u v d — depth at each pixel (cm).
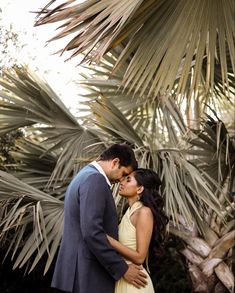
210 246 548
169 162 489
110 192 331
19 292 754
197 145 525
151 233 346
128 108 578
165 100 545
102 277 326
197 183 494
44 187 583
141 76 383
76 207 328
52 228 496
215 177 534
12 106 554
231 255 561
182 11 343
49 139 557
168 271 813
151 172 358
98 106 511
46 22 337
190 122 564
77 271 325
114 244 328
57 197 557
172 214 468
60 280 330
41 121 555
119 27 308
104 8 328
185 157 525
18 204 484
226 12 347
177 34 348
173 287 805
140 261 338
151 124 582
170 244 745
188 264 557
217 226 549
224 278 542
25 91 547
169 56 351
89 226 312
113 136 515
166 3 336
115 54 500
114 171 342
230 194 539
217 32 355
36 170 597
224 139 508
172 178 475
